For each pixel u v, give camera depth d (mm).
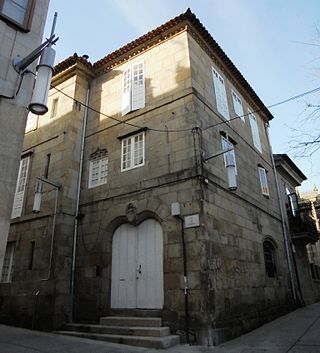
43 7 7430
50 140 12461
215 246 8445
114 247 10062
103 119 12117
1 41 6367
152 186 9562
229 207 9969
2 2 6625
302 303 14172
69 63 13008
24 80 6449
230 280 8727
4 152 5836
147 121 10688
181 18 10852
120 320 8523
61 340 7922
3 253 5449
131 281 9266
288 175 18922
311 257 20531
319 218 20266
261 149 15219
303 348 6766
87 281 10000
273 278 12070
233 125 12461
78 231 10914
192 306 7641
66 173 11242
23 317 10133
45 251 10523
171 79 10641
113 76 12680
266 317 10352
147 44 11828
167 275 8320
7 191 5730
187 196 8703
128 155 10734
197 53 11141
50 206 11109
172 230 8648
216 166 9852
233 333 8031
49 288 9836
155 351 6727
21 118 6230
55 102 13203
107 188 10773
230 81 13711
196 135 9273
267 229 12766
